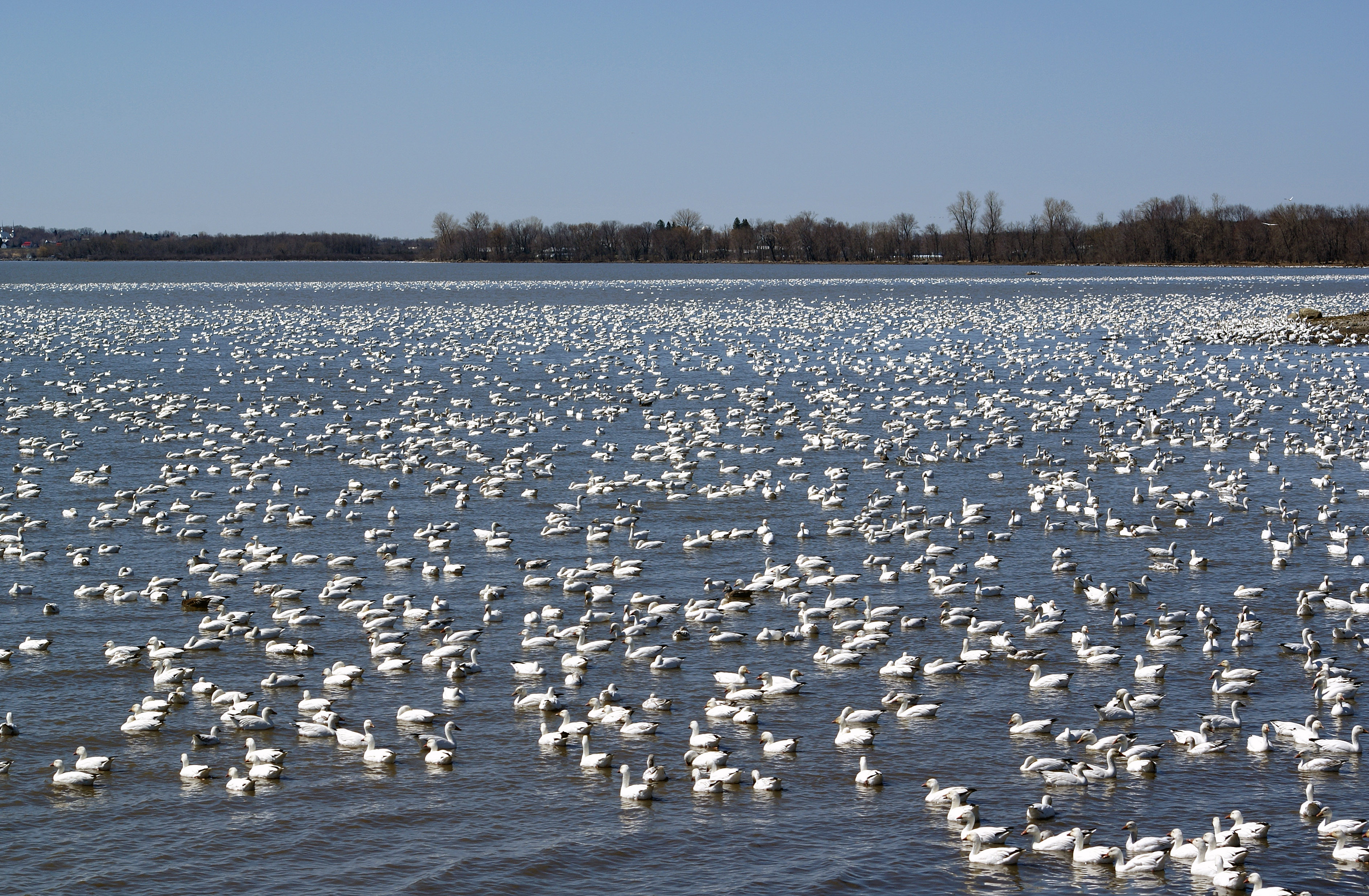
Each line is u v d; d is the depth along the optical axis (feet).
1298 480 356.38
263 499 336.08
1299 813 166.91
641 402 495.82
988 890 151.02
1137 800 170.71
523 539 295.69
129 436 418.10
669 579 263.49
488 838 163.02
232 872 155.53
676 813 168.55
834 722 194.08
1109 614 240.94
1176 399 486.79
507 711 198.90
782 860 157.69
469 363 621.31
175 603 248.32
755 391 499.51
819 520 312.91
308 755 184.55
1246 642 221.87
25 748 185.88
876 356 651.25
